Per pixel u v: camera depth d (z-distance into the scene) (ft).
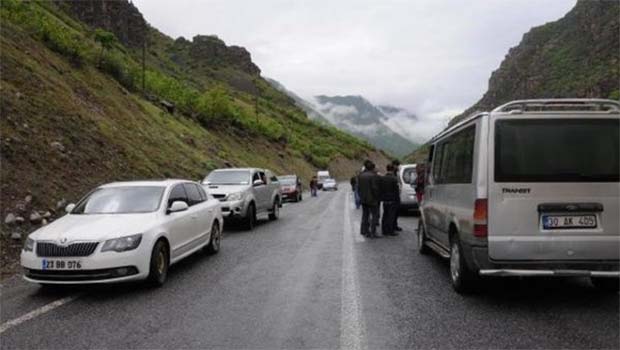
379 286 24.08
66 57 90.58
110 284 25.07
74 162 52.60
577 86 364.58
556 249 19.35
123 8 392.68
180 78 369.91
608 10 418.72
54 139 53.62
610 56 364.17
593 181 19.57
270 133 241.76
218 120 187.21
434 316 19.04
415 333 17.07
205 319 18.86
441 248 27.81
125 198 27.94
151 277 23.81
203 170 91.45
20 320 19.10
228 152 140.87
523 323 18.06
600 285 22.65
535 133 19.89
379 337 16.71
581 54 418.92
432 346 15.80
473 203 20.26
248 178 52.47
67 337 17.03
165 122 111.24
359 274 26.86
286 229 48.65
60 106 62.85
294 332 17.28
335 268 28.55
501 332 17.07
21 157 45.24
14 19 87.04
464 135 22.91
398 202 43.60
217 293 22.89
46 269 22.44
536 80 451.53
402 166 63.05
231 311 19.89
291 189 97.76
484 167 19.90
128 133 78.74
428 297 21.95
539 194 19.53
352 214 65.46
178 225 27.71
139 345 16.15
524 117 19.99
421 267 28.86
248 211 48.42
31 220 37.29
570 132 19.83
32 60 71.97
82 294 23.06
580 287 23.48
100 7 345.92
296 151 271.08
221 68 574.97
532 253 19.40
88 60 106.01
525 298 21.63
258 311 19.85
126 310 20.25
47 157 48.98
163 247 25.62
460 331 17.24
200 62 569.23
